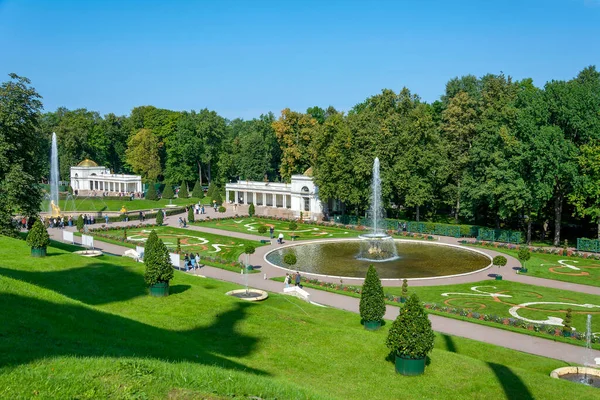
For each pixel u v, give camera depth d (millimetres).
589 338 33750
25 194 58500
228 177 157000
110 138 165125
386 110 104688
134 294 36781
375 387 23609
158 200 129500
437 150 86312
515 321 38344
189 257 59219
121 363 18719
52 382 16281
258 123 149125
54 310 25578
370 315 33750
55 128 156125
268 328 30641
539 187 66812
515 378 25328
